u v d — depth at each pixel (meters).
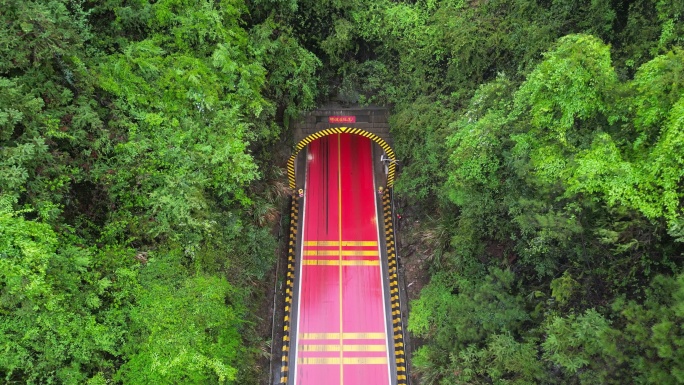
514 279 16.34
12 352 11.27
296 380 21.08
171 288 14.52
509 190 15.95
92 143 13.79
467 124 17.48
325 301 23.48
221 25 17.73
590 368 12.84
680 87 11.14
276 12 22.05
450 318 17.84
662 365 11.01
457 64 22.23
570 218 13.27
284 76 23.03
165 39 16.91
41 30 11.95
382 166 29.39
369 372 21.33
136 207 15.19
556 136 13.41
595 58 12.39
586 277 14.24
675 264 12.45
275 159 26.12
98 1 15.56
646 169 11.61
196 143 16.16
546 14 18.58
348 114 29.17
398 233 26.31
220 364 13.86
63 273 11.98
